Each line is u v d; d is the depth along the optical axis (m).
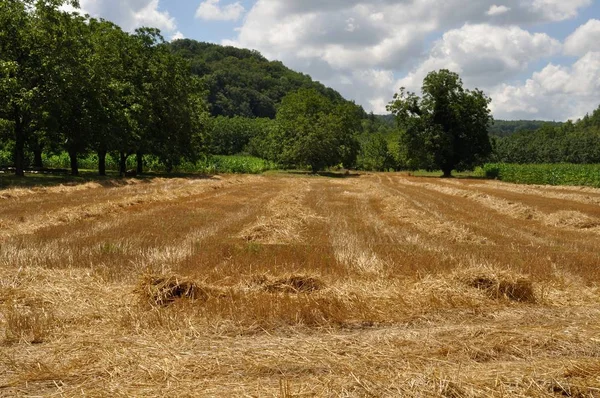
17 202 20.86
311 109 81.12
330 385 4.69
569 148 100.44
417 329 6.68
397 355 5.57
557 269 10.39
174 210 19.98
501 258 11.30
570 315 7.39
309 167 74.12
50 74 31.42
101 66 37.41
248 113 157.50
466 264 10.44
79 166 56.34
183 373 5.06
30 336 6.16
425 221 17.78
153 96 44.19
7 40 30.70
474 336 6.21
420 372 5.02
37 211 18.11
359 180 51.75
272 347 5.79
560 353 5.76
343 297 7.89
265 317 6.92
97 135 36.78
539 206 24.88
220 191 30.34
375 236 14.85
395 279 9.29
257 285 8.70
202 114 56.25
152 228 15.20
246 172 64.56
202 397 4.49
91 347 5.77
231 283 8.89
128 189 28.33
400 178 58.00
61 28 32.75
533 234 16.09
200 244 12.60
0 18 30.02
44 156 55.00
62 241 12.52
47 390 4.75
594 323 6.88
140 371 5.10
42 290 8.05
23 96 29.28
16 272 9.01
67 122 35.25
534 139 113.94
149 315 6.95
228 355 5.50
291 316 6.95
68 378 4.98
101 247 11.58
